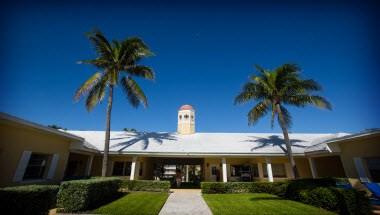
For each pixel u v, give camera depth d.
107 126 15.78
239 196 13.79
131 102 17.91
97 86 16.17
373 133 12.16
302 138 23.59
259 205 10.17
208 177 20.56
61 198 8.58
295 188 11.96
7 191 6.68
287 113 17.22
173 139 22.80
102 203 10.33
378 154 12.34
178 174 23.92
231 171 20.62
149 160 23.61
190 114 27.92
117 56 16.69
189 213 8.72
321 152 16.08
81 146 15.09
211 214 8.53
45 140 12.41
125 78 17.62
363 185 11.92
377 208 9.38
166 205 10.47
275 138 23.45
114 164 20.45
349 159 14.38
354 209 7.96
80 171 19.38
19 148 10.47
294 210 8.96
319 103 15.36
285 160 20.56
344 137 13.82
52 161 13.05
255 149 19.42
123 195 13.37
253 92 16.59
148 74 17.28
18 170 10.34
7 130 9.84
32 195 7.29
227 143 21.45
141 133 25.20
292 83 15.47
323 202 9.36
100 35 15.85
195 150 19.16
